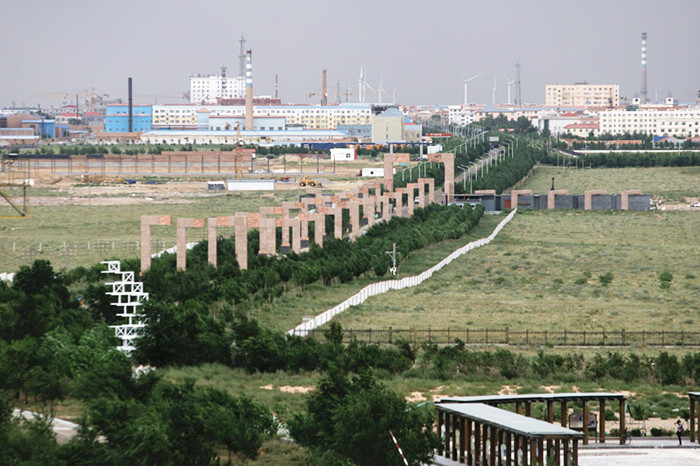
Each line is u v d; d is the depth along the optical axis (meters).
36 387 127.69
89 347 148.75
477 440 110.00
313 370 163.38
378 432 107.31
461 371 163.38
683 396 150.62
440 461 113.06
